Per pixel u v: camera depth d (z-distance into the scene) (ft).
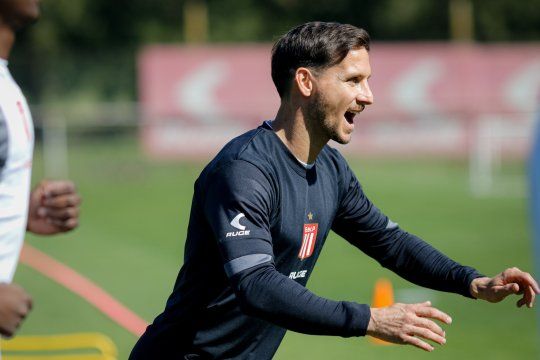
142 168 294.87
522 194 227.81
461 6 469.16
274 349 44.34
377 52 294.66
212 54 301.84
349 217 45.78
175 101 302.04
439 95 293.02
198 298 41.83
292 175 41.27
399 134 293.84
